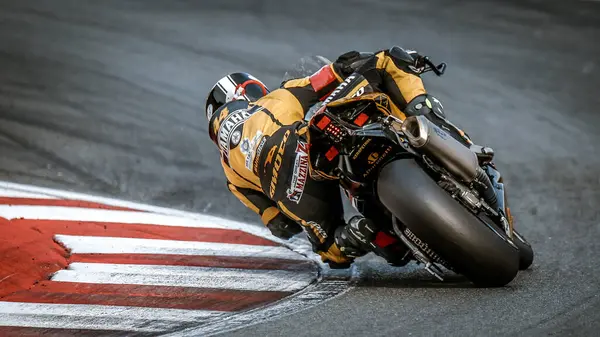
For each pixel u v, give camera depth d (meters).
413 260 19.69
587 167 29.28
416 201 15.68
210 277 18.84
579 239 20.84
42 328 15.66
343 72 18.22
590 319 14.57
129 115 34.97
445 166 15.87
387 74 18.09
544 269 18.19
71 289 18.02
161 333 15.23
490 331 14.20
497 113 35.78
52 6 50.25
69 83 38.53
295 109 18.42
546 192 26.27
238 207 25.42
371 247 17.25
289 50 43.19
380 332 14.47
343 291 17.50
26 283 18.39
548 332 14.04
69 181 27.92
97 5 50.62
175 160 30.27
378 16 49.44
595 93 38.75
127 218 24.05
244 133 18.59
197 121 34.59
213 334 14.95
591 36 47.25
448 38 45.91
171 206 25.58
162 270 19.42
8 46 43.22
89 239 21.83
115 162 29.91
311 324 15.17
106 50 43.12
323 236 18.28
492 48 44.59
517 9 51.69
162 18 48.50
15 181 27.61
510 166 29.56
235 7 50.81
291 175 17.73
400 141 15.98
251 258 20.48
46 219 23.45
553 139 32.78
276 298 17.28
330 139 16.30
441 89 38.44
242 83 19.89
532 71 41.44
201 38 44.94
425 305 15.90
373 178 16.58
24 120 33.94
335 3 51.81
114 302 17.11
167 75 39.88
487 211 16.52
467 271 16.16
